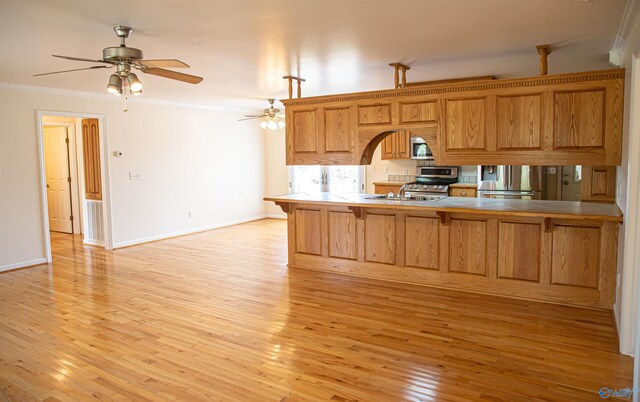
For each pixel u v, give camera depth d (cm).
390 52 412
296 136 523
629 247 291
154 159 734
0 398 252
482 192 659
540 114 390
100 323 366
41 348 319
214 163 852
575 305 390
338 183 891
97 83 550
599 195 530
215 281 491
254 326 355
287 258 602
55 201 836
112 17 301
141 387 263
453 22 324
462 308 390
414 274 465
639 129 286
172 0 271
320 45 385
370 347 313
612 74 359
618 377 265
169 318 376
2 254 548
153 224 737
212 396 251
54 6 278
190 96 695
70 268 557
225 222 883
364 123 476
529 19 318
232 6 283
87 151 696
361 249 496
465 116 423
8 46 372
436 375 271
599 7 291
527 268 409
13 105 553
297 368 283
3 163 547
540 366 281
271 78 539
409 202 466
